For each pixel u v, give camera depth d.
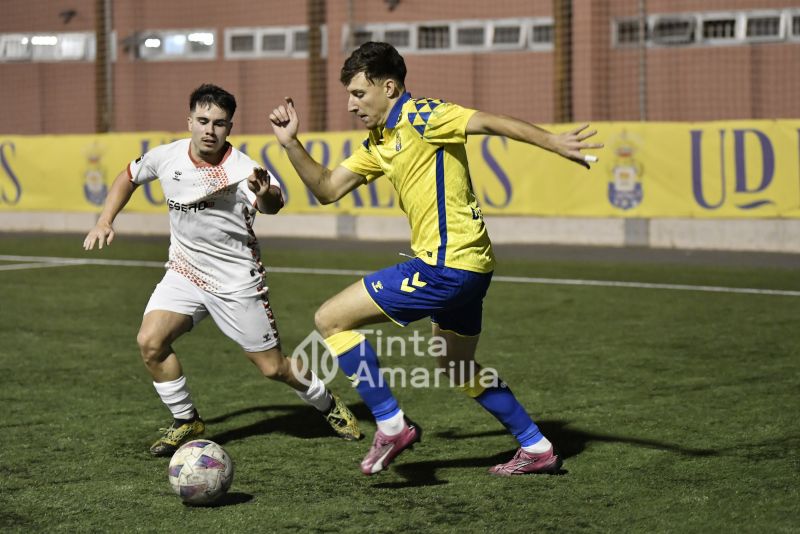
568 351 19.73
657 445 13.42
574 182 36.84
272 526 10.53
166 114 55.12
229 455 12.11
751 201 34.81
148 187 43.00
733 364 18.33
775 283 27.92
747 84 46.56
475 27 50.19
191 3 54.34
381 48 11.13
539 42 49.22
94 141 43.38
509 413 12.09
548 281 28.88
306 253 35.91
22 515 10.97
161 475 12.45
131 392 17.03
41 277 31.14
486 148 37.88
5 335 22.19
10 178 44.69
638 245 36.19
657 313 23.70
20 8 56.84
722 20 46.53
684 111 47.16
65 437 14.23
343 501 11.33
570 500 11.27
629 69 47.00
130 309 25.50
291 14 52.75
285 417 15.31
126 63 55.12
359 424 15.02
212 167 12.85
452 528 10.41
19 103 57.38
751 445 13.31
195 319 13.52
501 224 37.94
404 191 11.31
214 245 13.10
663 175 35.78
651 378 17.38
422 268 11.26
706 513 10.77
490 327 22.28
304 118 52.94
